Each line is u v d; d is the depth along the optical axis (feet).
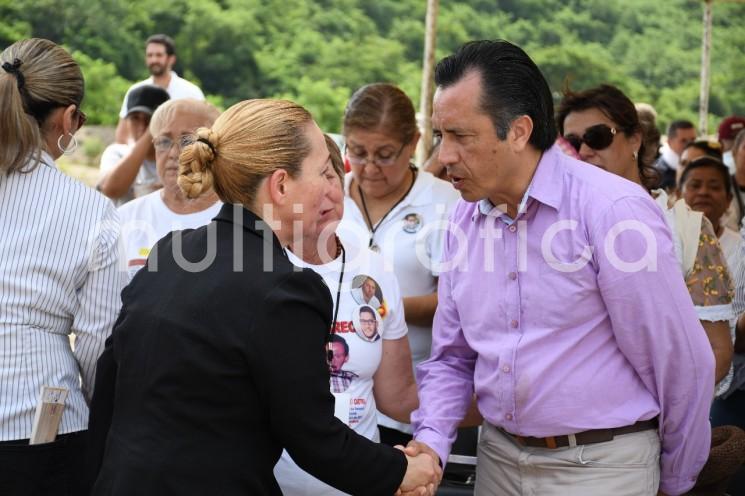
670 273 7.38
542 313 7.74
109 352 7.32
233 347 6.43
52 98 8.19
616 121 10.32
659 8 86.53
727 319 9.31
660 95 80.02
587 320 7.65
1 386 7.89
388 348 9.05
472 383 8.84
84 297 8.37
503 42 7.60
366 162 11.21
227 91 68.59
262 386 6.50
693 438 7.77
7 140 7.84
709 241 9.42
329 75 71.61
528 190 7.66
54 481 8.11
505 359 7.90
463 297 8.30
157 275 6.93
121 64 63.87
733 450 9.47
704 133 43.96
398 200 11.64
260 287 6.52
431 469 7.76
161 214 11.16
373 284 8.75
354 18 76.23
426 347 11.39
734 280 11.32
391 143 11.07
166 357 6.55
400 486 7.43
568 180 7.68
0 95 7.79
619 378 7.69
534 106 7.54
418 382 9.00
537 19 83.05
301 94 69.15
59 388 7.99
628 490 7.72
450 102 7.43
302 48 72.33
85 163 50.88
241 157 6.79
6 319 7.91
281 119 6.90
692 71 81.97
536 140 7.62
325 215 7.34
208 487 6.45
